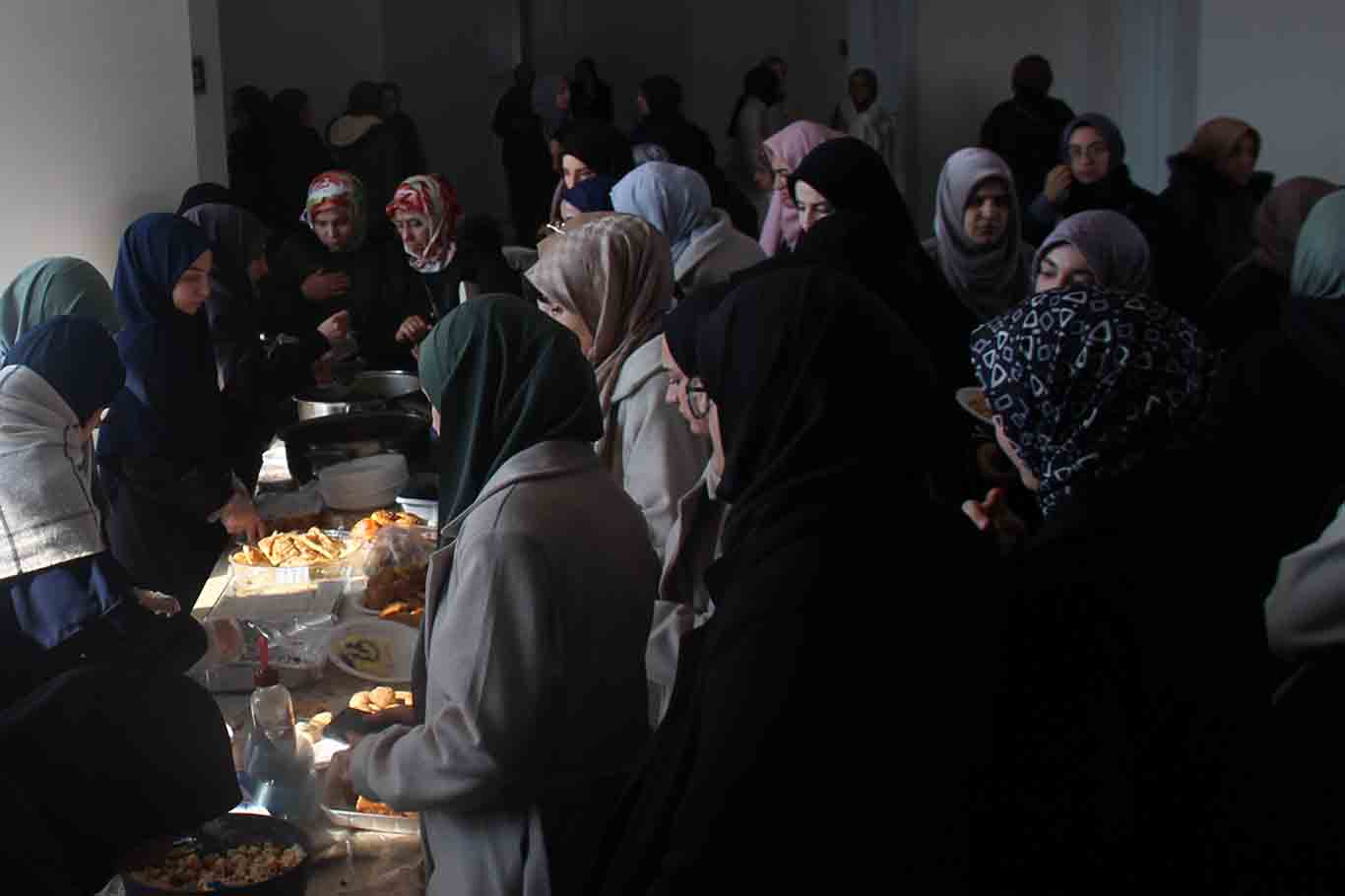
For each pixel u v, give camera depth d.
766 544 1.31
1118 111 8.94
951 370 3.02
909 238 3.19
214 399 3.03
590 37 13.19
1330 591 1.72
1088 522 1.35
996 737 1.26
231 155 8.80
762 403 1.35
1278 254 3.68
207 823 1.73
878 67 10.34
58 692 1.63
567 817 1.73
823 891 1.22
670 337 1.62
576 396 1.82
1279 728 1.50
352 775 1.78
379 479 3.03
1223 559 1.36
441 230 4.34
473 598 1.67
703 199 3.71
